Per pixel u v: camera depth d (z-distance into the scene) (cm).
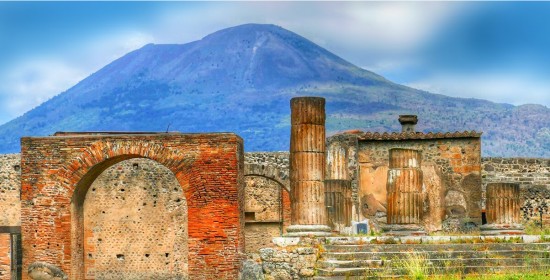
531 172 4528
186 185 3475
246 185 4838
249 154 4681
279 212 4822
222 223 3447
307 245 3189
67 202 3528
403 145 4372
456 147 4362
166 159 3484
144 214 4694
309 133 3344
